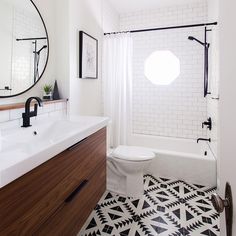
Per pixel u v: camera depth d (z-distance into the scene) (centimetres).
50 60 186
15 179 71
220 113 65
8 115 132
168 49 304
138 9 311
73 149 112
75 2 198
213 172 219
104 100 267
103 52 264
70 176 109
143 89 324
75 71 202
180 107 307
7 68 140
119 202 190
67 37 189
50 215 93
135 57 323
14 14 143
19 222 75
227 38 55
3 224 68
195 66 294
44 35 175
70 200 107
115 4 294
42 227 88
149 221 163
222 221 63
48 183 91
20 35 149
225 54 57
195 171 227
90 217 168
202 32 288
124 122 267
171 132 315
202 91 293
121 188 209
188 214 172
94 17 239
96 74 246
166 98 313
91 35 233
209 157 225
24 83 155
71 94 197
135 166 192
